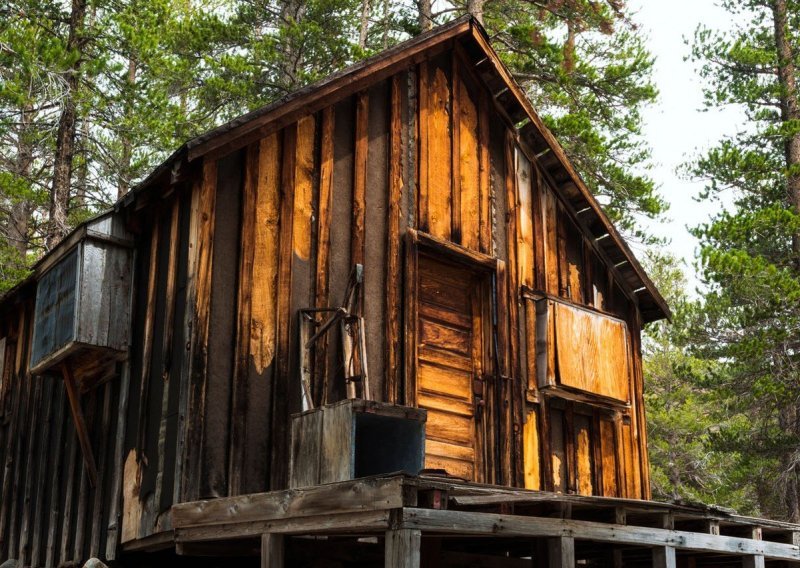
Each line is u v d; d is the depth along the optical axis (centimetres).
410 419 790
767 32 2425
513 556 1043
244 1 2336
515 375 1103
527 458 1090
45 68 1683
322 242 971
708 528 889
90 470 1009
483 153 1154
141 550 935
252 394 887
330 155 1001
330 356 947
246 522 766
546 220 1204
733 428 2519
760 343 2031
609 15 1869
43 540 1127
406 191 1060
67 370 1026
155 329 952
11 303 1287
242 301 900
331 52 2231
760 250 2289
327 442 791
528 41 1862
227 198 918
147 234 1009
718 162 2252
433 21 2039
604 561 1061
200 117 2142
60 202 1808
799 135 2280
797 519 2436
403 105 1084
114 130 1875
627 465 1198
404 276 1026
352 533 754
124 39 1839
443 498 688
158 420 905
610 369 1178
